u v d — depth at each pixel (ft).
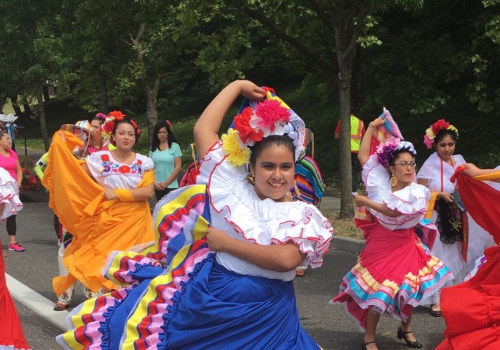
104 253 18.80
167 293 9.76
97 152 19.56
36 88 76.48
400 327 17.25
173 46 62.90
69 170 19.16
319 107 74.23
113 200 19.16
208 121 10.70
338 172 52.54
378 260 16.42
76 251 19.21
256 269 9.13
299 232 8.83
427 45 47.50
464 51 46.42
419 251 16.69
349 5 32.99
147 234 19.58
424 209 16.06
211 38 47.57
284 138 9.23
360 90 48.62
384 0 30.53
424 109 47.21
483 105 45.37
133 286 11.19
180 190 10.55
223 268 9.38
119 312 10.54
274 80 102.94
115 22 53.16
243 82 11.09
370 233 17.01
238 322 9.04
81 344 10.63
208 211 9.85
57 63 70.59
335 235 30.63
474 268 20.15
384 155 16.67
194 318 9.15
